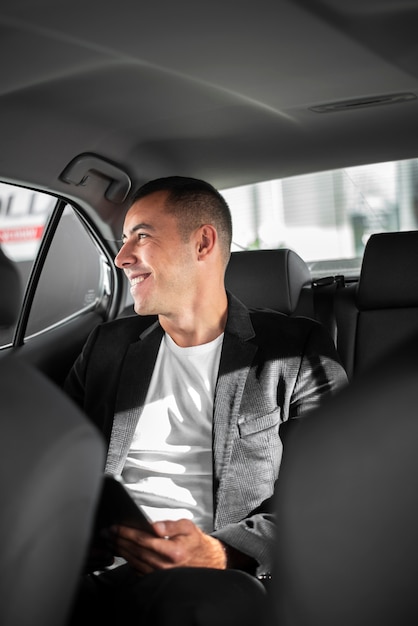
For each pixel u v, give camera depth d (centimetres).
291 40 191
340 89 223
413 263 253
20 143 222
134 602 129
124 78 207
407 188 423
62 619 73
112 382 189
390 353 62
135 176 264
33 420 66
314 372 181
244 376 174
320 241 394
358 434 58
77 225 277
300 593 59
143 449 177
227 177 287
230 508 166
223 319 183
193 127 246
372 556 58
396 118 247
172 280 178
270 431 172
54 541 66
